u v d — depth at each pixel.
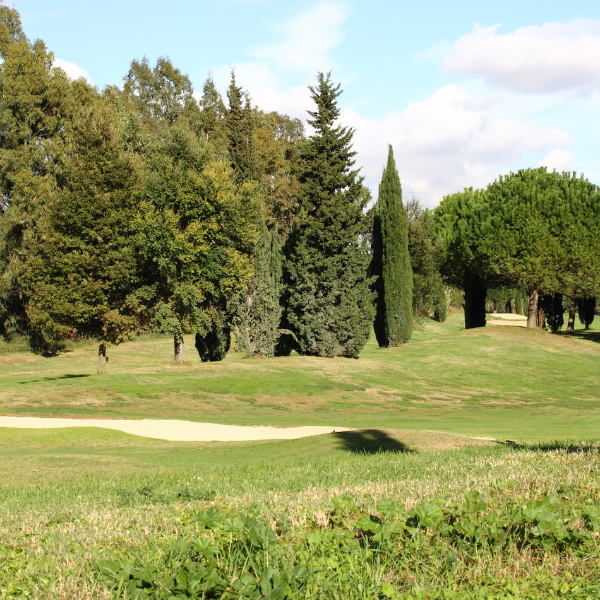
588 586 3.16
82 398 22.22
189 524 4.79
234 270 28.38
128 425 17.38
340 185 34.75
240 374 27.92
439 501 4.83
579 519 4.27
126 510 6.09
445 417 22.52
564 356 38.19
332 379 29.02
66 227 27.31
